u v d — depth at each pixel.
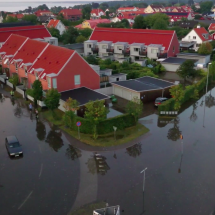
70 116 37.56
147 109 45.62
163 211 23.86
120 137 36.50
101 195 25.69
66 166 30.16
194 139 35.91
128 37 83.62
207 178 28.06
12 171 29.30
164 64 72.50
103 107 35.78
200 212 23.70
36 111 43.31
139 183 27.34
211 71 60.44
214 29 120.31
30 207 24.23
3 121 41.66
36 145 34.72
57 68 47.62
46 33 89.50
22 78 55.56
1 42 78.56
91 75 50.34
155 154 32.47
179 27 124.31
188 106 48.16
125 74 58.41
